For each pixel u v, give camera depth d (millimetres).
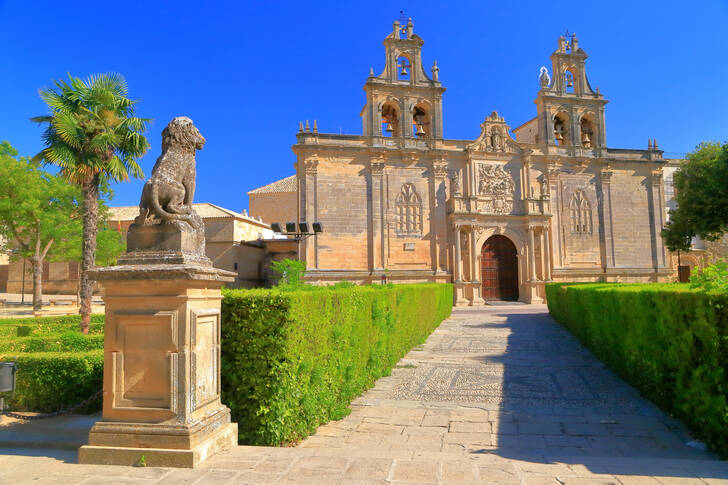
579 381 11414
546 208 39781
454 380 11656
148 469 5387
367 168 37969
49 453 6211
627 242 41375
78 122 18203
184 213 6453
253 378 6852
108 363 5906
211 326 6355
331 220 36812
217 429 6219
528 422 8305
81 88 18500
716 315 6605
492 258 40344
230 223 42781
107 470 5387
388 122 41438
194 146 6777
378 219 37438
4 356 9133
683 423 8047
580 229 40844
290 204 62125
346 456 5914
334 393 8617
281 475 5188
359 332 10031
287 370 6941
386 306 12414
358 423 8289
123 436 5699
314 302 7734
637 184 42281
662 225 42062
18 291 54938
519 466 5652
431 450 6871
